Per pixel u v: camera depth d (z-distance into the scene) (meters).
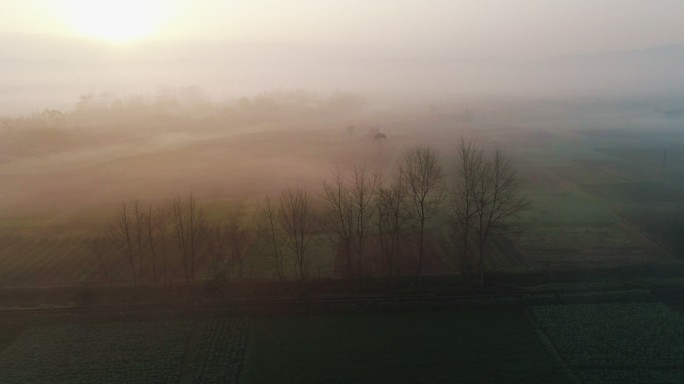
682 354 42.97
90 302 53.94
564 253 64.31
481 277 56.31
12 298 55.00
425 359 43.34
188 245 66.06
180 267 61.62
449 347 44.84
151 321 49.44
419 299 52.22
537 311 49.72
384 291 55.25
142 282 56.66
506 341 45.50
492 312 50.12
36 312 50.81
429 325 48.16
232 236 67.56
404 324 48.44
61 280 59.00
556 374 41.06
